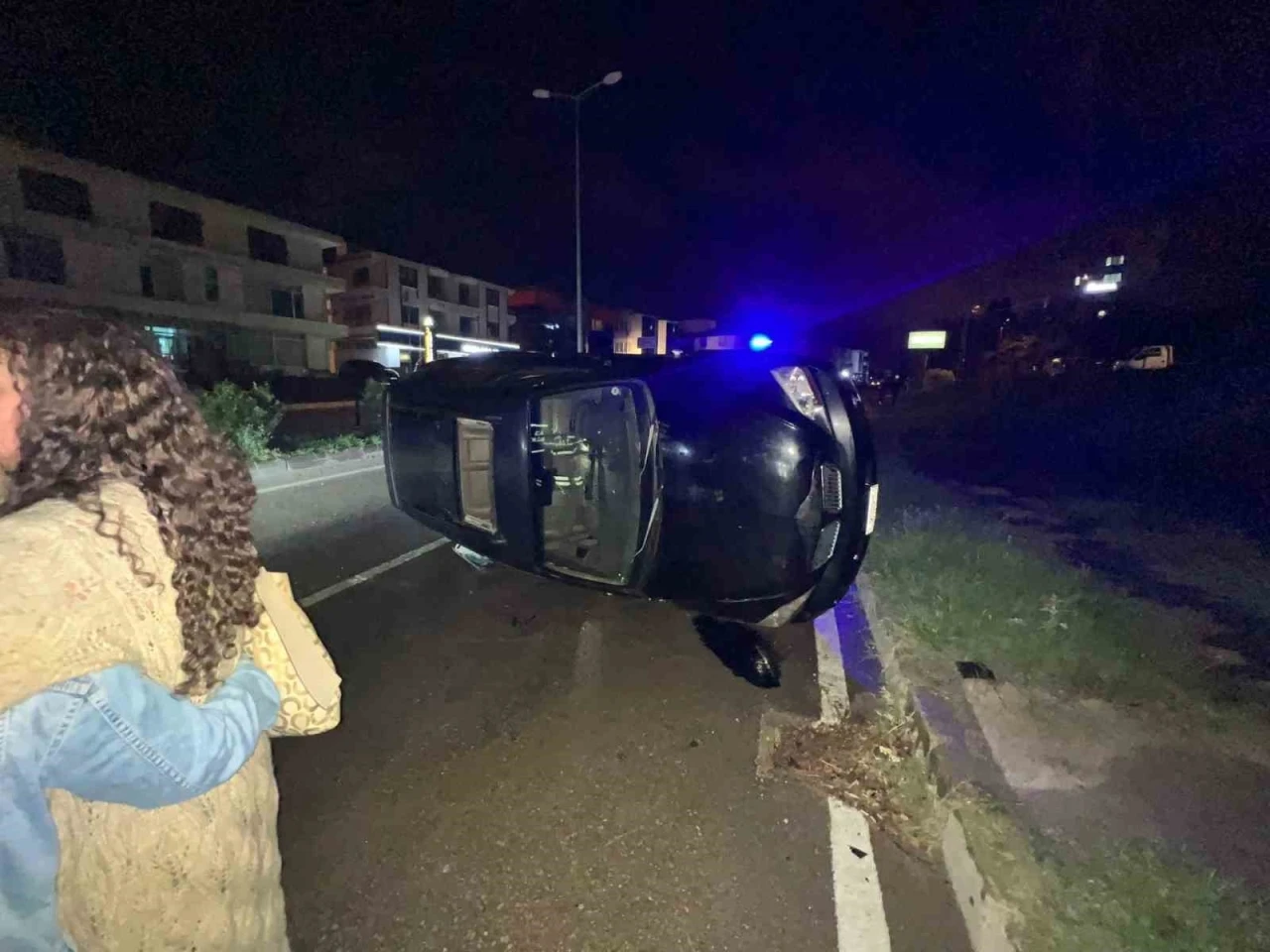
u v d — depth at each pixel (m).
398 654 4.46
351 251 42.50
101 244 25.41
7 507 0.99
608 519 4.97
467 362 5.91
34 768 0.82
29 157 23.25
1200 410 11.43
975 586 4.94
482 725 3.62
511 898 2.47
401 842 2.75
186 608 0.99
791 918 2.39
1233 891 2.34
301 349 33.69
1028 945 2.08
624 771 3.23
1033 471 10.64
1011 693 3.68
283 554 6.53
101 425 1.00
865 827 2.85
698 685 4.06
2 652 0.77
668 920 2.38
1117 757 3.16
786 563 4.07
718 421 4.14
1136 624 4.49
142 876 0.95
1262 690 3.78
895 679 3.92
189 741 0.91
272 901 1.17
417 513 5.89
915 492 9.23
